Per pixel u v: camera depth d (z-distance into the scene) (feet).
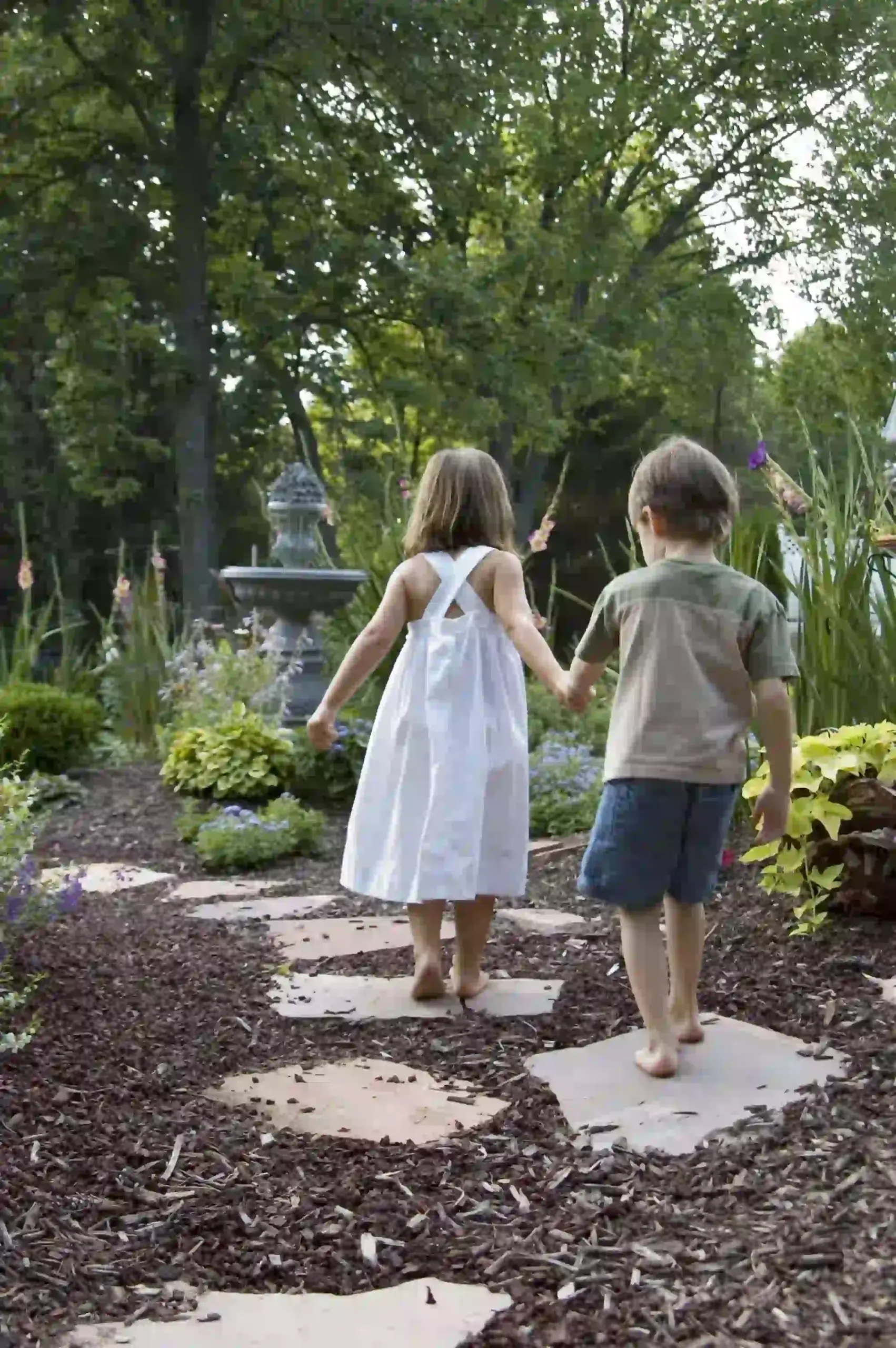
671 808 9.87
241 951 14.75
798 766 13.69
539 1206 8.07
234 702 28.91
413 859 11.96
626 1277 7.09
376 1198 8.23
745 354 77.36
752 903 14.51
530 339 61.82
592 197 82.23
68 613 52.60
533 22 58.95
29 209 60.59
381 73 57.62
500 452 79.36
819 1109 9.23
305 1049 11.29
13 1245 7.47
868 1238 7.25
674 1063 10.13
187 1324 6.77
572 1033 11.48
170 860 21.62
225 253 68.18
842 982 12.10
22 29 56.18
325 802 25.81
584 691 10.84
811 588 18.10
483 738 12.07
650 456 10.37
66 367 58.90
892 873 13.23
